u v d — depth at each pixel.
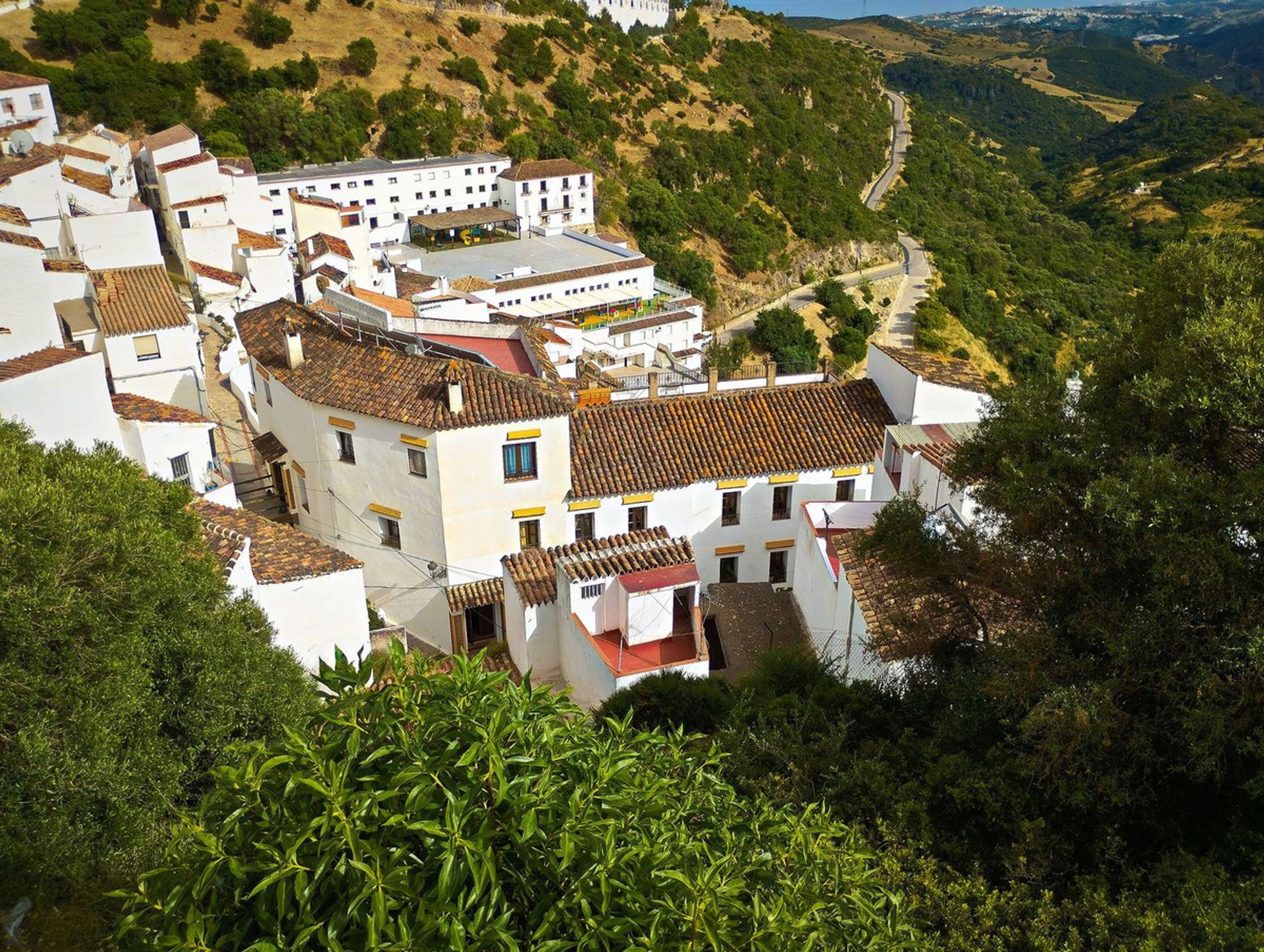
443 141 126.50
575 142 137.38
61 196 54.34
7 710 13.46
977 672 18.19
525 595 29.75
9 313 34.78
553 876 8.80
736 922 8.97
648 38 181.38
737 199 141.75
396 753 9.45
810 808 11.26
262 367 36.97
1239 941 11.16
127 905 9.24
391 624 35.03
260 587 25.09
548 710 10.49
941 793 15.74
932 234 157.62
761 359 100.31
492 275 89.94
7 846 12.72
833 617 26.44
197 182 66.50
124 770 14.22
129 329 41.19
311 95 123.75
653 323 87.00
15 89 76.81
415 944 7.99
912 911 12.88
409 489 32.78
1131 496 13.93
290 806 9.23
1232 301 14.77
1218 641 13.52
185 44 121.50
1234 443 14.79
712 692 23.31
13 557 13.83
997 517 18.73
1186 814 14.42
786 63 197.12
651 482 33.84
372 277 68.50
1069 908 12.70
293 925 8.55
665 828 9.58
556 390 33.22
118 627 15.29
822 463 34.88
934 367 36.25
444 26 146.12
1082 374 17.38
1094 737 14.09
